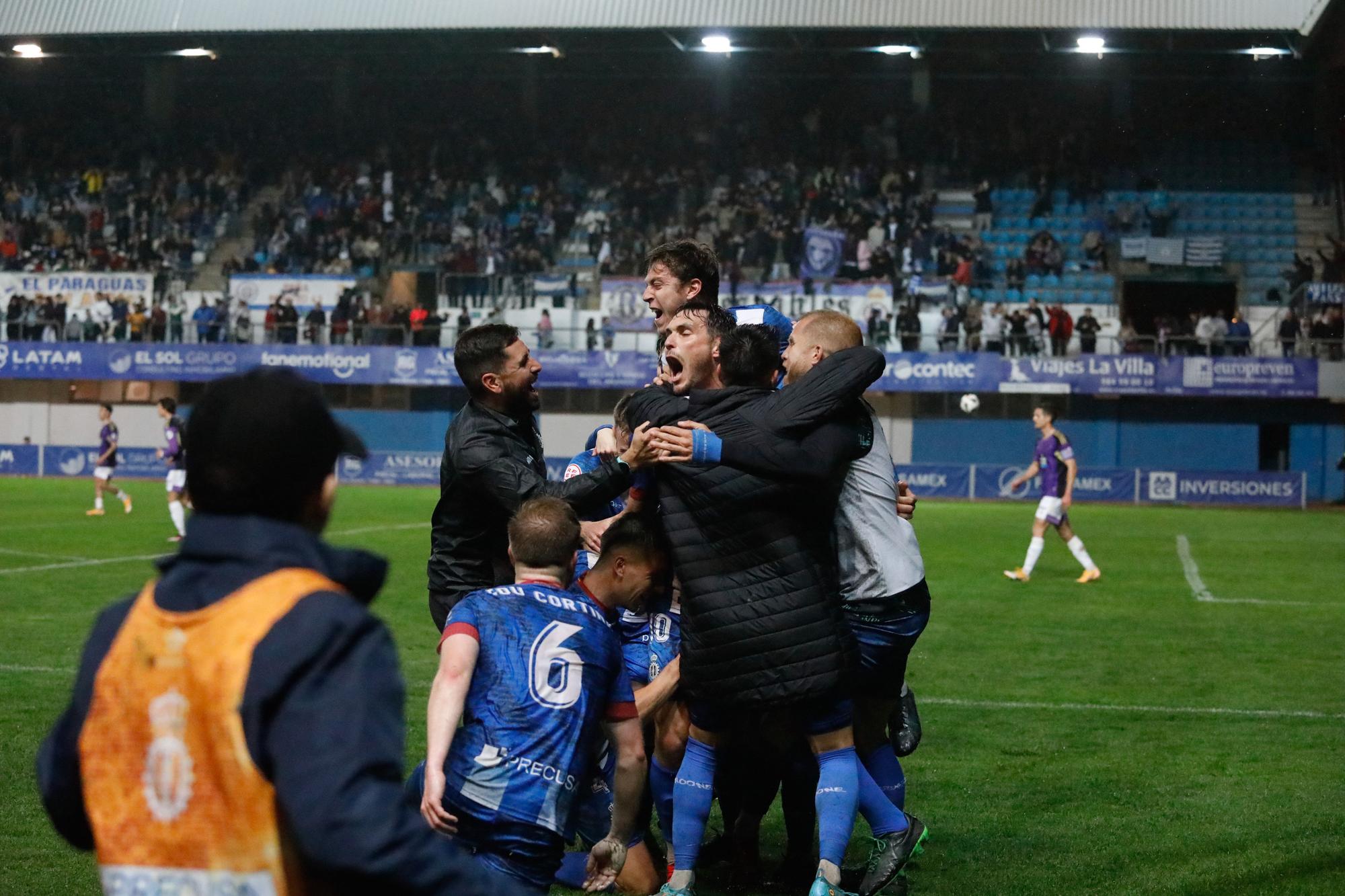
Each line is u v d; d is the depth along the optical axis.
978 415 32.66
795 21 33.09
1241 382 30.61
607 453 4.36
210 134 40.19
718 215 36.69
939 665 9.27
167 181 38.75
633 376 32.75
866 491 4.38
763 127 39.28
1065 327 31.53
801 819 4.75
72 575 13.54
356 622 1.78
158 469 34.19
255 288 34.75
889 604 4.39
